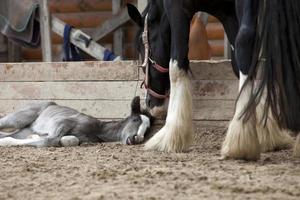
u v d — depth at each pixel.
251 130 8.21
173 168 7.85
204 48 13.57
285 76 7.65
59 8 18.80
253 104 7.91
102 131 12.07
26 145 11.22
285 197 6.05
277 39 7.65
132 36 18.16
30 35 17.02
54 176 7.46
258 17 7.94
